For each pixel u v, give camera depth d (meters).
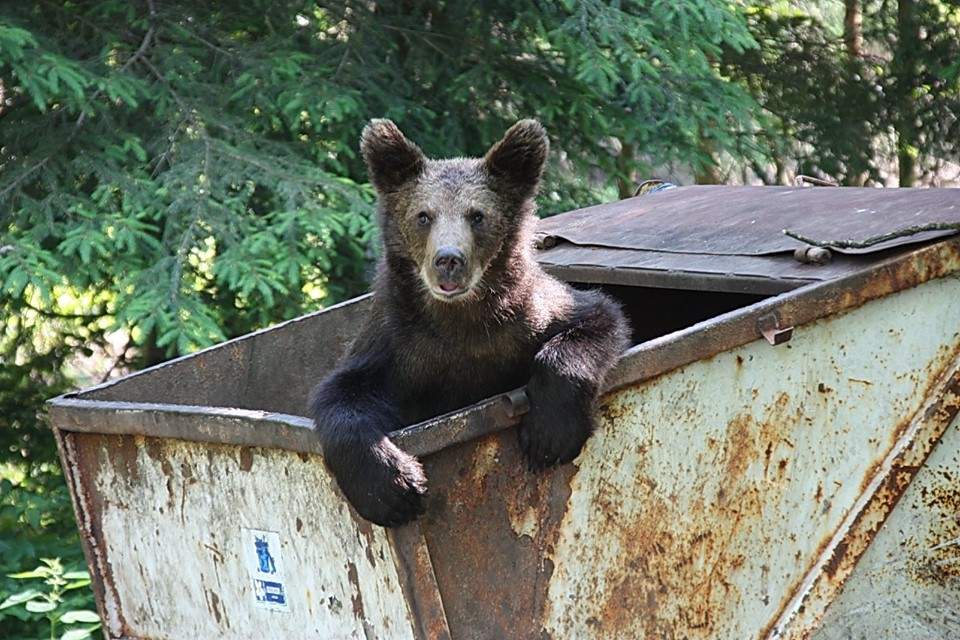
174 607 8.36
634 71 14.77
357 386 7.83
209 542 8.00
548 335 8.14
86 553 8.62
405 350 8.21
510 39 16.33
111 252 13.60
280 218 13.73
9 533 14.68
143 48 14.88
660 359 7.39
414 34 16.11
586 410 7.14
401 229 8.20
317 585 7.56
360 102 14.92
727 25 15.37
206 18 15.73
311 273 14.25
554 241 10.57
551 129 16.09
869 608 8.29
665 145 15.75
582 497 7.40
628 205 11.37
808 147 21.56
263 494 7.62
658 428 7.53
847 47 20.44
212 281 14.77
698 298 10.56
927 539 8.31
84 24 15.14
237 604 8.02
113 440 8.25
